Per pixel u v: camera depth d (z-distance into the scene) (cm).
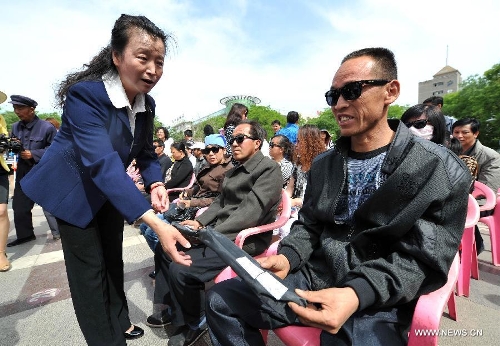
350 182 139
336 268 131
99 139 141
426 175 115
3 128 332
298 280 145
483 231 439
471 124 355
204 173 347
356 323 116
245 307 124
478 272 313
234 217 214
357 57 123
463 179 115
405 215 114
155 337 212
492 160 351
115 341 164
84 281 156
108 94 146
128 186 137
